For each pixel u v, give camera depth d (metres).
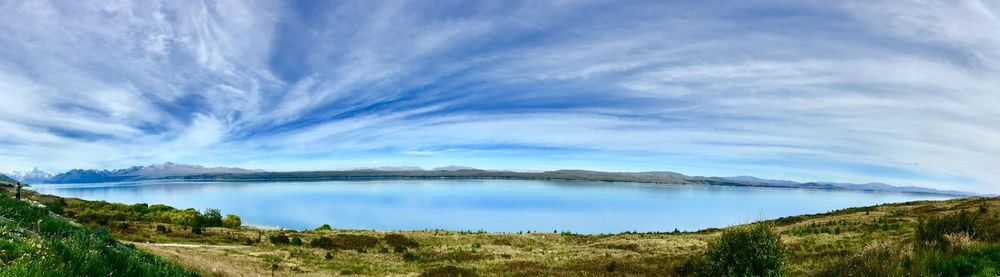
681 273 33.69
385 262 45.19
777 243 23.55
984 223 20.33
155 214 80.38
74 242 10.11
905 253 16.62
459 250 51.06
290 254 45.38
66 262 8.94
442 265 42.28
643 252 45.66
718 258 24.19
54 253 8.80
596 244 54.34
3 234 9.73
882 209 66.69
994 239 17.05
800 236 46.28
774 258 23.03
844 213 68.31
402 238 61.06
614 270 35.88
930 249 16.09
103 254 11.04
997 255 14.01
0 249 8.35
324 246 54.81
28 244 8.79
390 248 55.31
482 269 37.75
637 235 66.19
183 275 15.30
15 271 7.27
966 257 14.32
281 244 55.03
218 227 73.88
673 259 38.53
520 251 50.44
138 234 50.97
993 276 12.81
